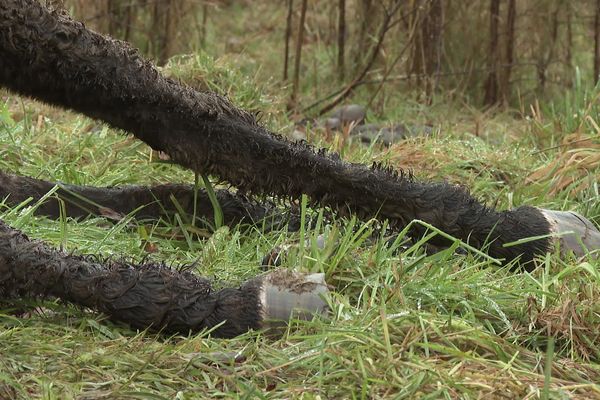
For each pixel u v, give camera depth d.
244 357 4.56
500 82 10.15
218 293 4.89
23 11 5.23
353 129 9.02
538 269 5.58
